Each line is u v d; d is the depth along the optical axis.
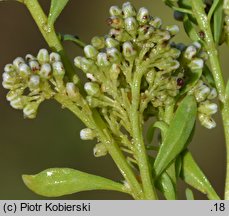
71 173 0.32
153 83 0.31
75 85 0.31
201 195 0.51
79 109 0.31
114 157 0.31
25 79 0.31
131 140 0.31
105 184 0.32
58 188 0.32
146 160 0.31
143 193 0.31
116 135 0.31
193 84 0.32
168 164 0.32
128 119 0.31
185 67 0.32
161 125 0.32
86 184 0.32
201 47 0.33
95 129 0.31
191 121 0.31
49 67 0.31
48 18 0.32
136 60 0.31
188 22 0.33
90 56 0.31
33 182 0.32
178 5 0.33
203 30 0.33
